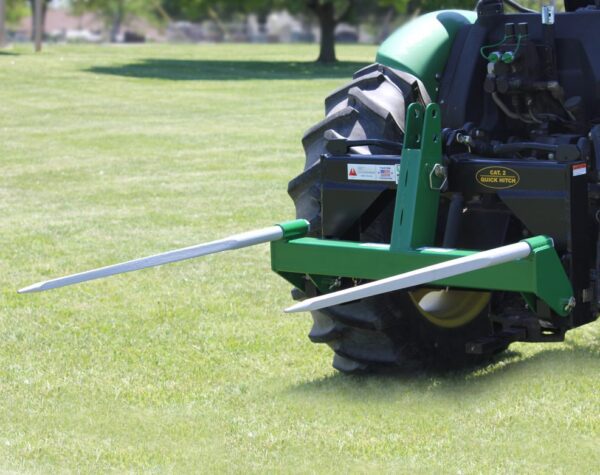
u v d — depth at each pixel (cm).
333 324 564
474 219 556
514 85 545
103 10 9262
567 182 496
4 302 767
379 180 531
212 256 919
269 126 2048
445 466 466
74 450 493
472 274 498
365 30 7900
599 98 566
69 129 2003
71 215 1122
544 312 502
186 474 464
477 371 604
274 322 713
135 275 850
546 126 571
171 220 1088
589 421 514
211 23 8412
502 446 487
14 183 1358
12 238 998
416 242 510
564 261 502
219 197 1225
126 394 570
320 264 530
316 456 481
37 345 663
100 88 2948
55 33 9669
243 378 598
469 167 519
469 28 588
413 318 565
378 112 556
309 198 562
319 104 2544
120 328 700
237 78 3406
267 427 518
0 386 584
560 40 566
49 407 551
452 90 576
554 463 467
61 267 880
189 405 552
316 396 562
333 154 545
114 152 1669
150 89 2952
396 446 489
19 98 2639
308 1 4638
